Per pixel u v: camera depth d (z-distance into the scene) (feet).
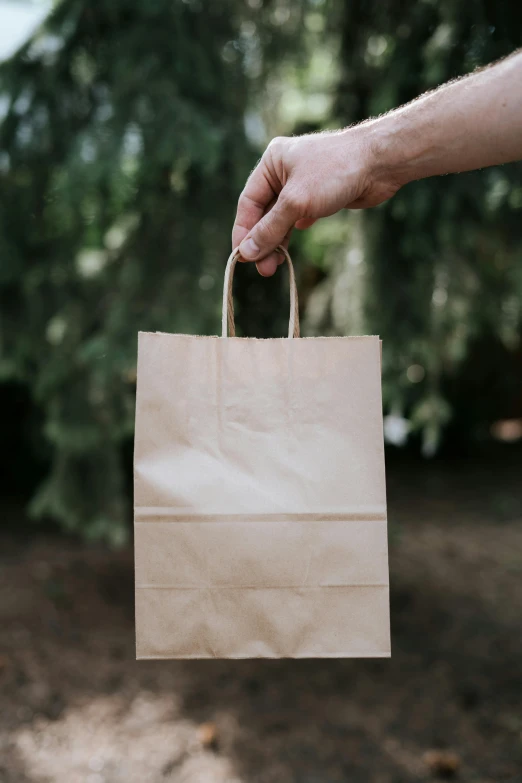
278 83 11.18
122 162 8.75
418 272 9.78
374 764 8.30
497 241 9.69
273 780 7.97
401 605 13.50
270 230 3.53
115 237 10.71
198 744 8.65
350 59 10.35
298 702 9.73
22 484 21.04
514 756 8.45
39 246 10.58
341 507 3.25
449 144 3.21
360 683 10.30
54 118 9.91
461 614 13.04
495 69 3.10
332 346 3.29
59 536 17.22
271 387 3.29
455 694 9.99
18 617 12.21
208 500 3.22
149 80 9.05
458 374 22.72
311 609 3.23
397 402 10.57
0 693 9.57
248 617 3.23
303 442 3.28
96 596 13.43
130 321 9.46
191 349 3.27
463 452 28.09
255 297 11.00
